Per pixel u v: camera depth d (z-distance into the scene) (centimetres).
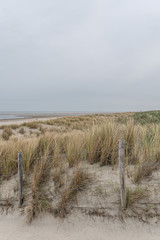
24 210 275
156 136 397
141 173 297
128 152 373
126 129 434
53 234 241
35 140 516
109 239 228
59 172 329
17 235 243
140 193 262
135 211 248
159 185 278
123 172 250
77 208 265
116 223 243
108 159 357
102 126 449
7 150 423
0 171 361
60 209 264
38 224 256
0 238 238
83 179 303
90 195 280
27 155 370
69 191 279
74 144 412
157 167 322
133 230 233
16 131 1188
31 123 1462
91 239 230
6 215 274
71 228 246
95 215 255
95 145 372
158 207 247
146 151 343
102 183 298
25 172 354
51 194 290
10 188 320
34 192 293
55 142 453
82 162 361
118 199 266
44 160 356
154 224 234
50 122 1639
